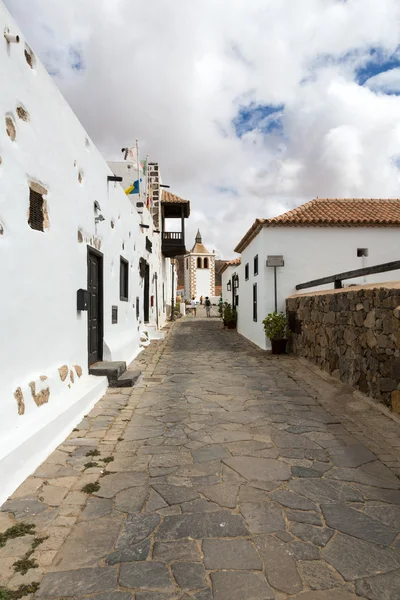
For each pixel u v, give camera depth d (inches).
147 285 578.9
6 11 138.6
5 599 80.0
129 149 536.1
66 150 202.1
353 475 136.3
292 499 119.7
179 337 595.5
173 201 804.6
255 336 510.9
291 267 443.5
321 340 318.0
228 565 90.1
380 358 216.1
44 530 104.0
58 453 154.9
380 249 449.7
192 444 164.9
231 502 118.0
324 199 525.0
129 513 112.3
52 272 181.9
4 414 131.7
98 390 236.4
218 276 2439.7
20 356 147.6
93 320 273.1
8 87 140.2
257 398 238.1
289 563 90.7
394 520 108.7
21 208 149.8
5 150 137.8
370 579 85.7
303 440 169.2
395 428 184.4
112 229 312.3
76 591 82.6
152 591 82.5
